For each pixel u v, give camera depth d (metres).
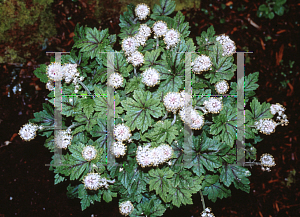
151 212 1.32
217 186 1.38
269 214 2.14
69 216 2.00
